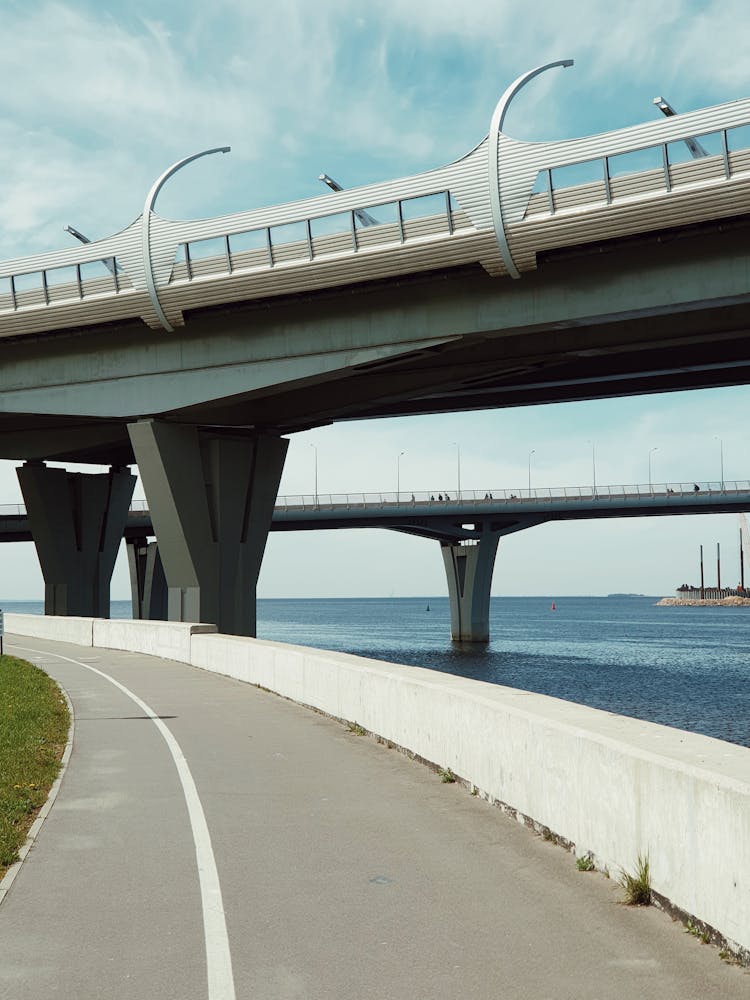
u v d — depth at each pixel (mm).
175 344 45969
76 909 7133
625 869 7414
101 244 44656
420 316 40188
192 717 18469
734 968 5816
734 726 46188
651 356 44469
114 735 16219
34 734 15930
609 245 35562
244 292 41969
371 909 7031
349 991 5594
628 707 53719
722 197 32469
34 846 8977
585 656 94750
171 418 48094
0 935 6586
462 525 110688
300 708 19781
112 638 41000
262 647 24328
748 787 5926
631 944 6230
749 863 5801
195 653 31656
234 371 44656
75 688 24312
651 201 33500
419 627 183375
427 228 37781
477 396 53688
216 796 11164
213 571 49844
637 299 36031
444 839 9008
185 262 42938
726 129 32312
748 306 36688
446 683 13180
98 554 68062
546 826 9008
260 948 6289
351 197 39219
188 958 6133
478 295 38938
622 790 7461
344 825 9633
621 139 34031
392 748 14531
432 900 7203
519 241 36031
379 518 99625
